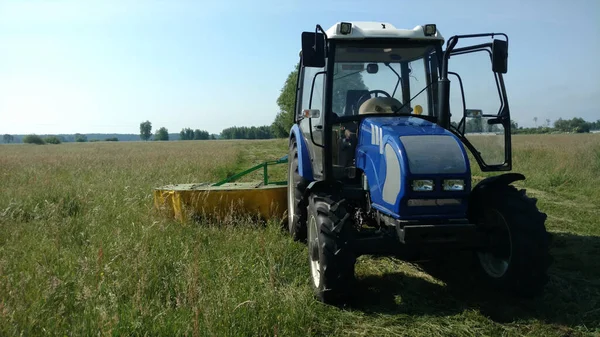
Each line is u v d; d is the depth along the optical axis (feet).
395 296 12.70
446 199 11.46
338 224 11.82
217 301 10.80
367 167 13.03
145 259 13.12
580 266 14.88
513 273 11.76
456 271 14.66
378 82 14.94
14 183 32.24
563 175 32.35
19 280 12.46
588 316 11.30
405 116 14.20
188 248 15.51
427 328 10.83
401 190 11.25
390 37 14.25
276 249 15.72
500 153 13.74
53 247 15.46
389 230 11.89
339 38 14.14
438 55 14.67
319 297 12.22
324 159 13.94
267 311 10.77
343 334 10.58
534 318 11.21
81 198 23.58
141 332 9.83
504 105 13.39
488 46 13.41
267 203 19.74
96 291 11.25
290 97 147.02
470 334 10.51
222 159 60.13
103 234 16.98
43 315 10.22
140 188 27.40
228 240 16.60
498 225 12.37
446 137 11.97
